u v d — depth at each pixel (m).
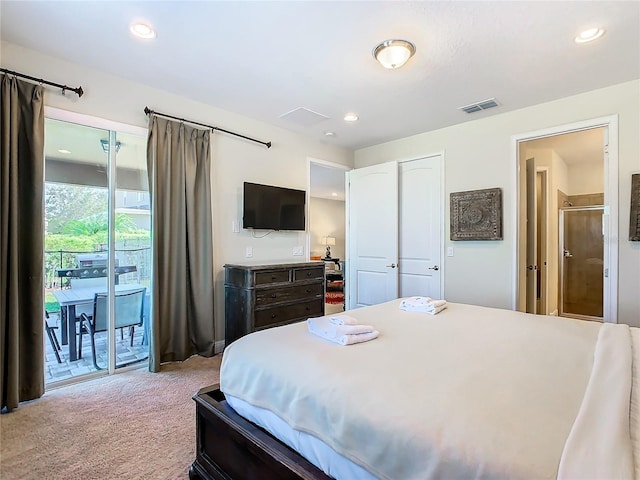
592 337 1.64
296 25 2.10
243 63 2.56
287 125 3.94
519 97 3.14
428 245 4.17
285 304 3.44
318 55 2.44
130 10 1.97
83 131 2.74
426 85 2.89
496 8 1.92
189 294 3.23
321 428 1.11
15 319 2.25
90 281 2.80
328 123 3.87
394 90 3.00
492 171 3.63
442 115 3.60
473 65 2.55
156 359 2.90
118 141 2.92
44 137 2.48
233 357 1.58
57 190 2.63
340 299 6.50
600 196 5.28
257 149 3.81
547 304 4.62
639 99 2.80
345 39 2.24
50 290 2.61
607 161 2.96
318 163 4.53
